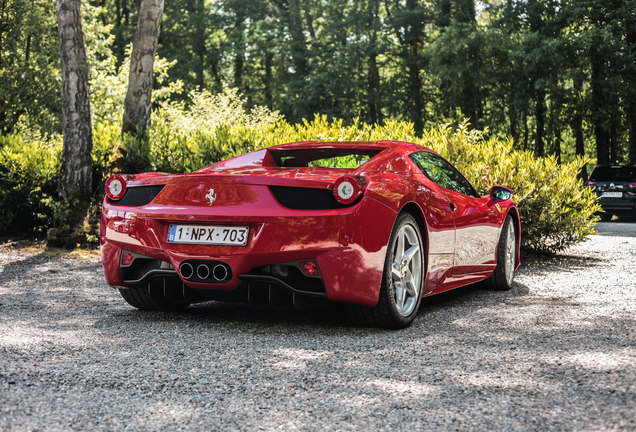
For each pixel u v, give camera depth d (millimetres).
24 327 3949
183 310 4605
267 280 3684
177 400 2531
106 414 2361
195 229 3840
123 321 4188
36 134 20016
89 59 25078
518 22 30750
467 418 2285
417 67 37312
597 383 2646
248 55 42125
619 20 26078
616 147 30422
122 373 2912
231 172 4023
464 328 3965
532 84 29500
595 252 8914
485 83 32688
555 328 3904
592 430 2121
